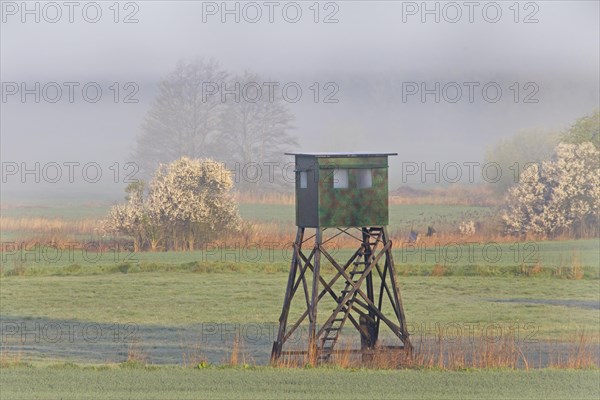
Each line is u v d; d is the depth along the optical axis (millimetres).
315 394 101875
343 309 134250
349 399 99750
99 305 188625
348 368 117812
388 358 125188
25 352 140375
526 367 120375
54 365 118938
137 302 192125
